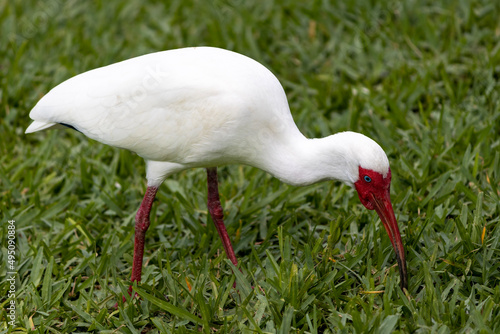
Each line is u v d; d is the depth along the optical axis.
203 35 16.08
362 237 9.77
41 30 16.42
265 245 10.02
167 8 17.23
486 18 15.22
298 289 8.53
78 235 10.89
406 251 9.43
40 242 10.30
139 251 9.40
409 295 8.41
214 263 9.62
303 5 16.61
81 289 9.32
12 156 12.67
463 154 11.60
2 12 17.19
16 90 14.07
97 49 15.69
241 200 11.46
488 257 8.94
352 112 12.76
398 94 13.43
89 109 9.16
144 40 15.83
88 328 8.64
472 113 12.76
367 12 16.09
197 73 8.93
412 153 11.92
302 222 10.52
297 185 9.27
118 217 11.35
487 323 7.82
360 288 8.89
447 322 7.86
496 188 10.38
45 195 11.68
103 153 12.58
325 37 15.73
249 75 8.98
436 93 13.42
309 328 8.16
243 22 16.16
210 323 8.49
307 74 14.38
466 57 14.34
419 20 15.51
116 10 16.91
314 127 12.91
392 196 10.70
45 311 9.00
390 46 14.97
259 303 8.48
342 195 11.23
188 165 9.46
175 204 10.95
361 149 8.58
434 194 10.66
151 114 9.02
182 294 9.11
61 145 13.01
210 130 8.93
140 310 8.89
